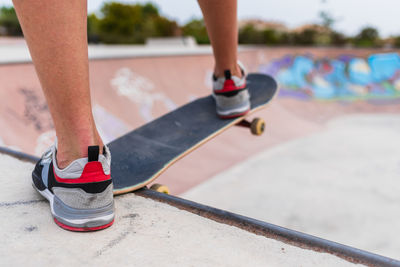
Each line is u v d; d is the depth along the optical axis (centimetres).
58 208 101
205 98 228
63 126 94
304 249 91
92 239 96
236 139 1280
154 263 85
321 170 1113
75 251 90
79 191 97
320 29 3503
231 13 154
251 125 216
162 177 866
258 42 3250
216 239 97
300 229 725
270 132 1483
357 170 1138
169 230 102
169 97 1106
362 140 1562
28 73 673
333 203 859
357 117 2081
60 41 83
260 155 1209
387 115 2142
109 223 102
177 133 184
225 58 175
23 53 905
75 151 97
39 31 81
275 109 1758
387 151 1392
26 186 133
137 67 1068
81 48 88
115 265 84
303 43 3341
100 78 925
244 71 193
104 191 100
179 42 2212
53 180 104
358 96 2405
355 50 2661
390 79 2669
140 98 990
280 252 90
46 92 90
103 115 845
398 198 896
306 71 2327
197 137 175
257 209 800
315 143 1456
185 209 117
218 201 816
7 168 152
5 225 101
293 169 1102
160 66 1170
